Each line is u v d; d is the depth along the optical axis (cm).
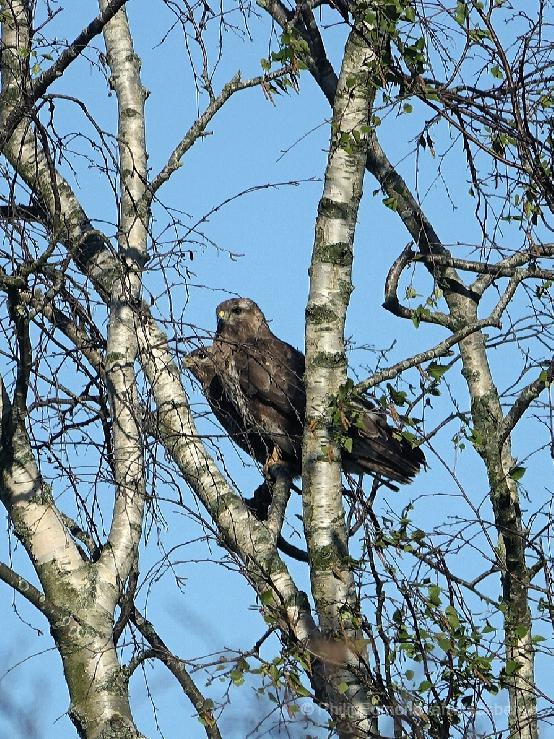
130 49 1364
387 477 1478
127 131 1308
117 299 1130
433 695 988
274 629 984
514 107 1205
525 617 1089
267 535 1158
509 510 1262
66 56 1108
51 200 1286
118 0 1110
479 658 983
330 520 1119
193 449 1183
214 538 993
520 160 1226
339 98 1166
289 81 1129
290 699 937
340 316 1165
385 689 985
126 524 1069
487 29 1182
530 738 1080
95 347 1097
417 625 995
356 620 1022
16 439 1068
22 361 1030
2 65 1312
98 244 1213
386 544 1022
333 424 1128
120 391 1084
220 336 1223
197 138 1174
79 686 1003
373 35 1141
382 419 1470
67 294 1059
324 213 1174
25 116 1082
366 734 998
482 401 1469
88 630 1019
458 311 1499
